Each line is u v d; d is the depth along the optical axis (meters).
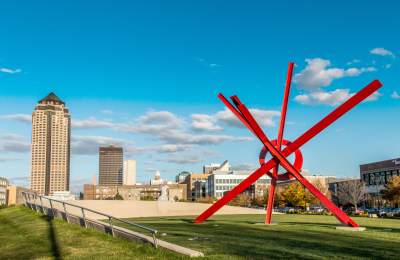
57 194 138.00
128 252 15.24
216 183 186.88
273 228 26.08
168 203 50.41
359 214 63.91
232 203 135.62
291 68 29.06
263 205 129.88
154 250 14.72
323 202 26.98
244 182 30.22
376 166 114.56
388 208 94.06
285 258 13.99
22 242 20.00
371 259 14.20
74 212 44.19
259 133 28.52
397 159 106.19
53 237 20.19
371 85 26.80
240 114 28.88
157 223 31.03
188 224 29.66
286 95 29.02
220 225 28.48
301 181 27.94
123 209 47.22
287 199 97.56
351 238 20.52
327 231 24.33
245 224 29.47
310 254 14.99
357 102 27.34
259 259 13.59
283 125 28.86
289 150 28.53
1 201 181.50
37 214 31.97
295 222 33.41
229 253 14.61
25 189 192.12
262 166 29.53
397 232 24.30
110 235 18.89
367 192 116.94
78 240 18.72
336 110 27.70
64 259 14.92
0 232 25.28
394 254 15.27
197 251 14.51
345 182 109.62
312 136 28.23
